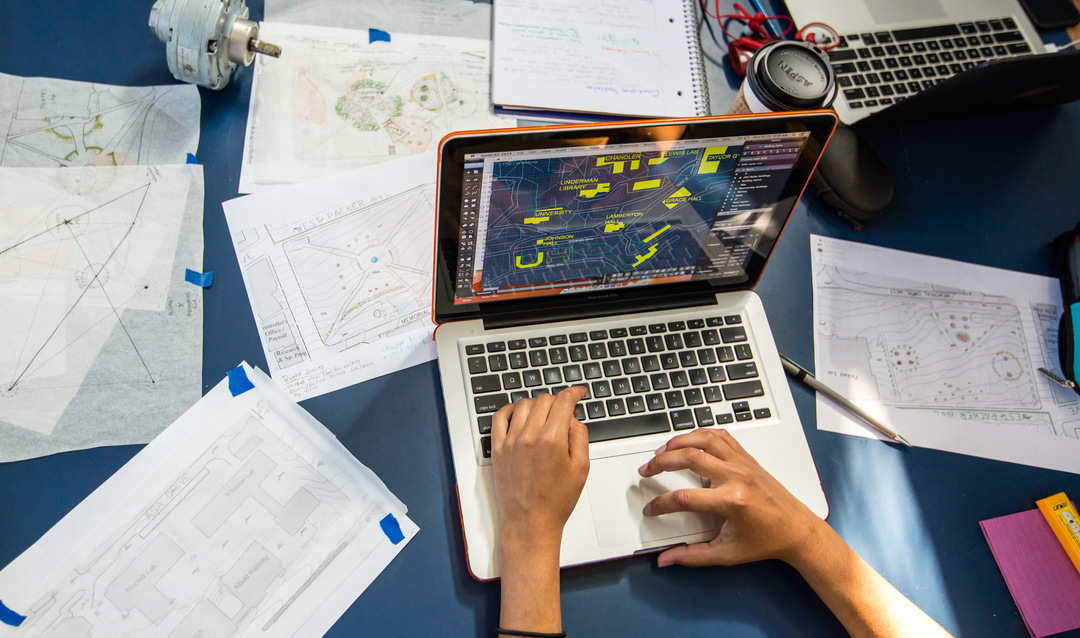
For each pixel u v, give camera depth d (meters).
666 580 0.60
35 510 0.57
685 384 0.66
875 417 0.70
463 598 0.58
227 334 0.65
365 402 0.64
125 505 0.57
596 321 0.67
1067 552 0.66
